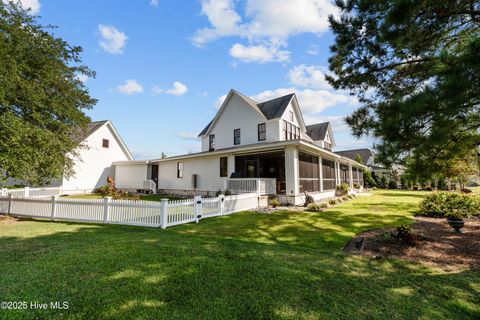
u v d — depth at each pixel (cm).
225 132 1856
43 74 826
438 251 461
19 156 702
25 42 786
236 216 883
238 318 242
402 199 1536
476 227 646
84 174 1980
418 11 396
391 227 677
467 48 312
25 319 235
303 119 1872
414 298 288
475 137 391
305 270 366
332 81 670
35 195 1466
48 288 298
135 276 335
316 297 285
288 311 255
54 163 840
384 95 585
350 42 582
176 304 265
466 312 260
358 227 684
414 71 524
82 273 344
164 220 680
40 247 471
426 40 452
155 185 1948
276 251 461
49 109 865
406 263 402
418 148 375
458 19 431
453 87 305
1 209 918
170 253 435
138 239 539
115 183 2236
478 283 328
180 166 1814
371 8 505
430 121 355
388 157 415
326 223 746
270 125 1589
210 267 371
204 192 1606
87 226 702
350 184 2372
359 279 338
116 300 271
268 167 1622
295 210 1017
